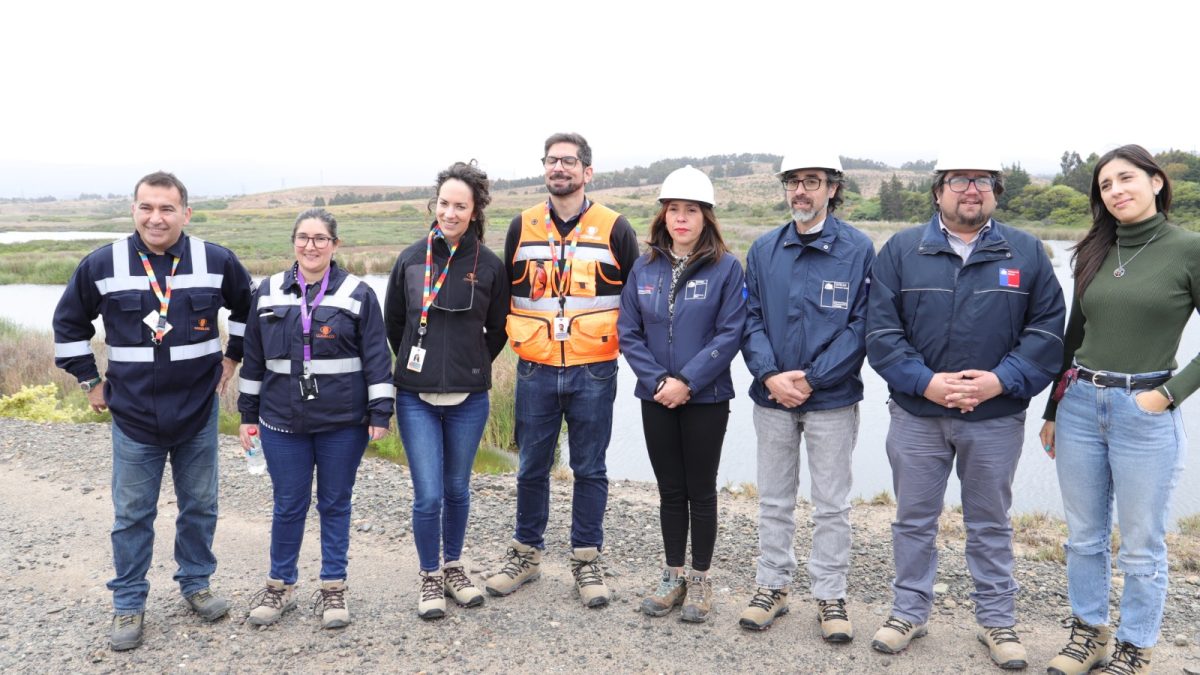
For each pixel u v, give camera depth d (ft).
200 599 13.24
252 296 13.19
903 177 549.54
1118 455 10.75
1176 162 181.27
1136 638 10.88
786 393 12.12
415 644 12.35
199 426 12.64
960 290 11.39
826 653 12.09
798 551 17.06
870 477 29.78
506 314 13.84
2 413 31.40
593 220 13.67
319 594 13.75
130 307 11.94
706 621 13.21
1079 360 11.21
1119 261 10.82
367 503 19.65
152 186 11.81
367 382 12.79
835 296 12.19
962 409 11.30
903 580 12.32
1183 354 43.86
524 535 14.47
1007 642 11.68
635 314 13.17
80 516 19.04
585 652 12.10
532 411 13.67
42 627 13.07
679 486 13.09
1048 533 19.27
